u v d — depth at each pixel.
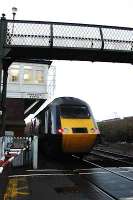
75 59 20.17
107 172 14.09
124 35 19.41
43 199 8.67
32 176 12.98
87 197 8.90
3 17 18.27
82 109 19.89
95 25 19.12
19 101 39.41
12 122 38.38
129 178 12.10
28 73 39.94
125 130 34.28
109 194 9.27
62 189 10.09
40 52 19.08
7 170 14.99
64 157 21.73
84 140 18.86
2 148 18.44
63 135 18.56
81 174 13.52
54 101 20.66
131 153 27.94
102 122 41.31
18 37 18.45
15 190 9.95
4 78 19.39
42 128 22.19
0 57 17.88
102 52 19.17
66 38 18.73
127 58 20.12
